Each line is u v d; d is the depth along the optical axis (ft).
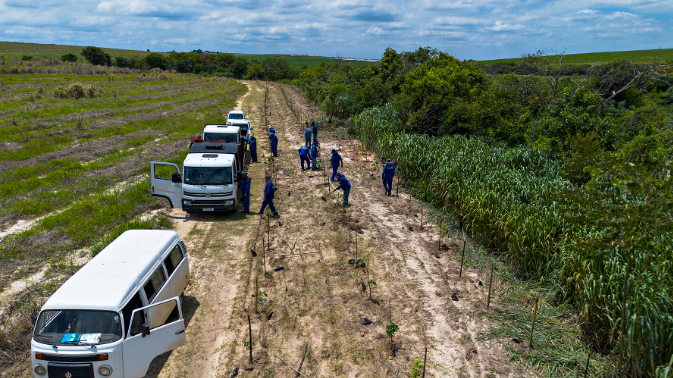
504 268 32.27
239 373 21.45
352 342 23.98
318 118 114.83
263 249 34.76
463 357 22.65
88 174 55.16
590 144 46.24
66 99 129.59
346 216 43.62
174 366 21.99
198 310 27.02
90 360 17.84
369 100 105.81
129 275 21.04
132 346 18.88
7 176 52.39
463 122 79.36
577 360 21.83
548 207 35.22
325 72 153.28
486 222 36.09
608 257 24.21
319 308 27.30
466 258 34.40
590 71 98.99
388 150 65.10
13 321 24.67
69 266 31.35
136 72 285.84
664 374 17.98
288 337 24.43
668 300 20.45
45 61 282.36
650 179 18.38
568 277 26.96
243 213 45.50
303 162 62.44
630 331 19.53
